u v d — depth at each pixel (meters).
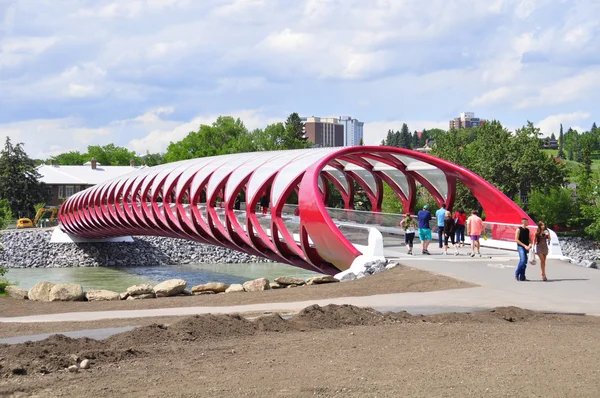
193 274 57.50
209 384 8.71
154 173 49.34
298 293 19.38
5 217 40.03
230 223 35.84
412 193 40.91
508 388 8.29
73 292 20.70
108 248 73.62
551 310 15.42
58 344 11.02
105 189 59.75
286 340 11.52
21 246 73.94
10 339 12.77
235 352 10.62
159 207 46.41
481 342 11.20
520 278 20.53
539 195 73.81
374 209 45.62
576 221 74.38
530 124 74.88
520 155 73.69
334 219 42.56
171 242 74.44
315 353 10.47
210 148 107.56
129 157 164.50
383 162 38.53
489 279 20.70
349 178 47.31
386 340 11.41
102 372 9.40
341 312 13.61
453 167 33.47
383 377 8.91
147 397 8.18
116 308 17.72
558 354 10.21
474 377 8.83
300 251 30.08
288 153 36.44
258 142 105.00
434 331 12.22
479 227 26.66
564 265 24.11
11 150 100.56
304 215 28.38
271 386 8.56
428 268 22.97
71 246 74.94
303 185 29.20
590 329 12.63
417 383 8.58
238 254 72.00
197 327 12.12
